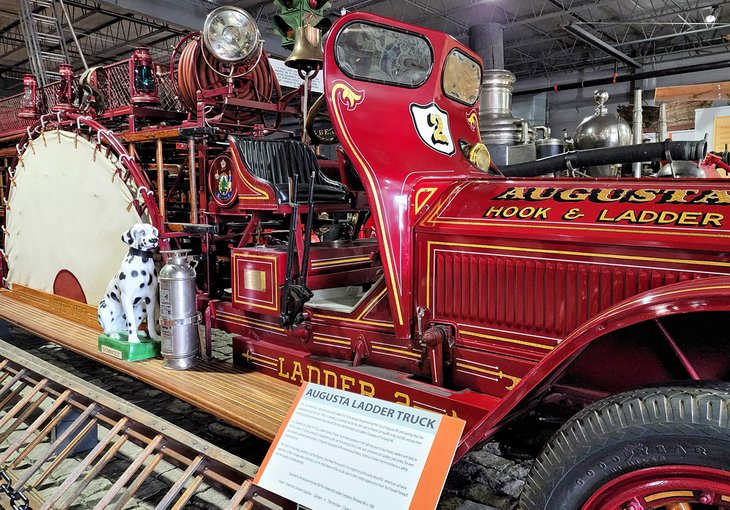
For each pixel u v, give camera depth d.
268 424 2.29
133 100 3.79
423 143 2.45
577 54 15.74
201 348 3.22
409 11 12.06
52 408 2.62
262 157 3.34
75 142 3.82
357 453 1.72
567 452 1.50
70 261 4.01
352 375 2.40
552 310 1.94
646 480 1.39
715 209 1.72
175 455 2.16
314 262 2.80
